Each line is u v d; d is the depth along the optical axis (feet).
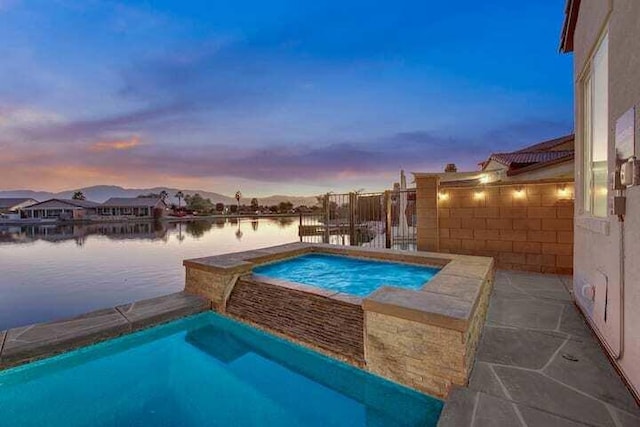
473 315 11.00
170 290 31.37
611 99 10.28
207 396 12.08
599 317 11.62
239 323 17.06
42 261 46.98
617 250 9.68
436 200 26.00
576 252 15.69
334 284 21.13
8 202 187.32
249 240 72.69
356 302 13.46
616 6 9.87
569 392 8.85
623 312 9.23
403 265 23.30
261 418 10.69
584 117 15.33
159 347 16.17
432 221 26.25
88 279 35.76
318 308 14.32
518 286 19.21
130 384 12.92
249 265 19.52
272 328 15.42
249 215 232.53
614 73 10.00
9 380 12.25
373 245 37.14
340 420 10.54
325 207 35.76
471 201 24.85
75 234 91.40
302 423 10.43
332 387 12.64
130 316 16.21
